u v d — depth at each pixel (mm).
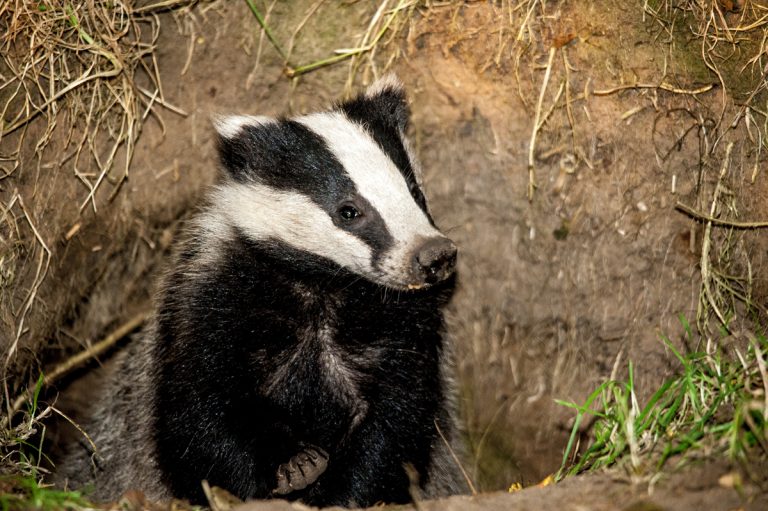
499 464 8961
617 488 5047
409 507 5492
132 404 7660
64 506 5137
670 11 7566
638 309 7941
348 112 6879
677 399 5895
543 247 8547
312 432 6801
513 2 8094
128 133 8242
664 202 7660
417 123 8898
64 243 8258
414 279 6016
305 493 6590
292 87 8836
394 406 6680
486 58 8383
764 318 7074
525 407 8906
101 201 8461
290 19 8609
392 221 6148
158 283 7484
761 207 7223
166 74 8570
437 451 7434
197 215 7348
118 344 9078
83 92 8062
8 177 7766
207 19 8500
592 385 8359
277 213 6523
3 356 7781
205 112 8789
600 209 8055
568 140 8102
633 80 7645
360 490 6590
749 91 7293
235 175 6738
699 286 7477
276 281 6660
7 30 7699
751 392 5547
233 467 6422
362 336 6762
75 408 9305
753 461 4887
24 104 7797
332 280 6586
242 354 6520
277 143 6590
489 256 8977
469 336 9242
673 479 4965
